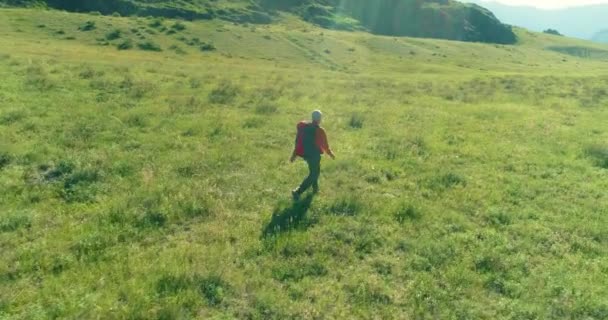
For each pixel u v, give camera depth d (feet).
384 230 36.40
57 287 26.32
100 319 23.71
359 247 33.71
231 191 42.63
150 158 50.14
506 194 46.11
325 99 94.84
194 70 130.31
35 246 30.63
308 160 41.16
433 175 50.01
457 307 27.25
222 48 238.68
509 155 59.93
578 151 62.44
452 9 595.47
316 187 43.42
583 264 32.68
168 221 35.88
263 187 44.04
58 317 23.85
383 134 67.87
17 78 84.58
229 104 81.51
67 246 30.96
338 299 27.30
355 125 72.59
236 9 455.63
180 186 42.34
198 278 27.63
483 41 582.76
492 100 108.99
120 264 28.94
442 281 29.66
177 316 24.40
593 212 42.11
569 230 38.27
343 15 558.56
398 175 50.42
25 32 208.85
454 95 113.60
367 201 41.19
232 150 54.44
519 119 83.20
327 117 76.84
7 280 27.02
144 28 248.52
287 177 46.93
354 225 36.70
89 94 78.23
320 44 277.64
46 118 61.57
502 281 30.01
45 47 163.32
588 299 28.19
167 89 89.61
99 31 230.07
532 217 40.98
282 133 64.39
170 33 248.52
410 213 39.75
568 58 420.36
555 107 100.27
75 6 386.93
